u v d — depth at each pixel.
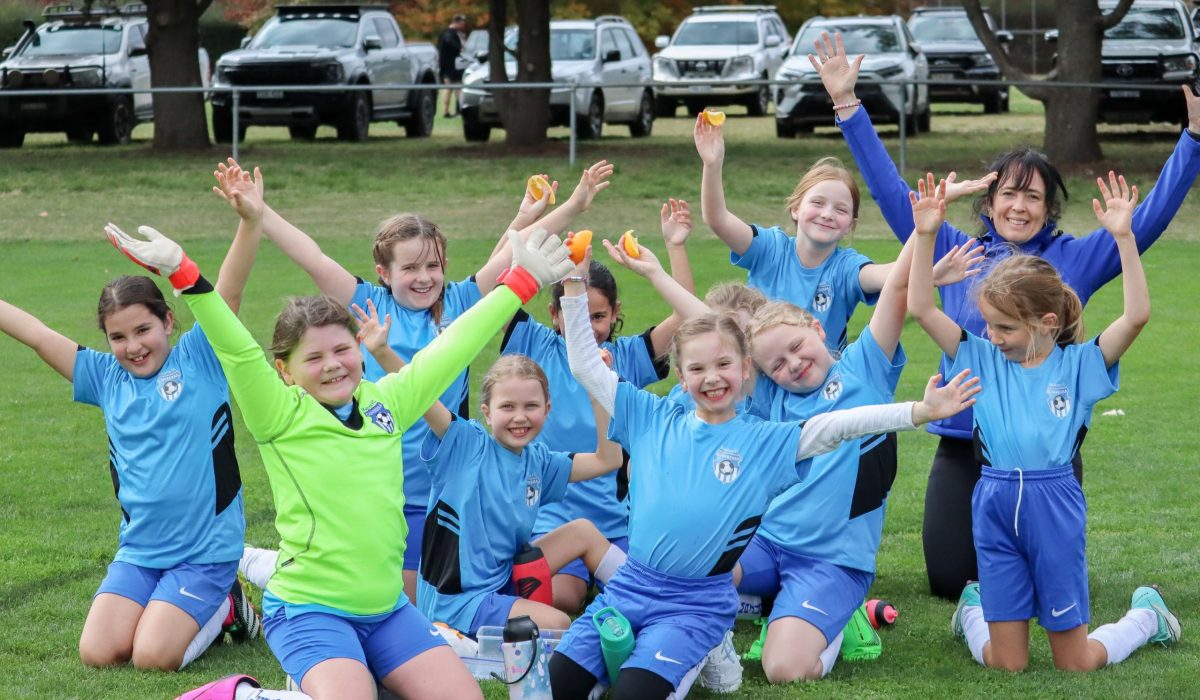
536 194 5.42
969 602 4.90
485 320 4.25
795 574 4.80
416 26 33.88
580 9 33.41
